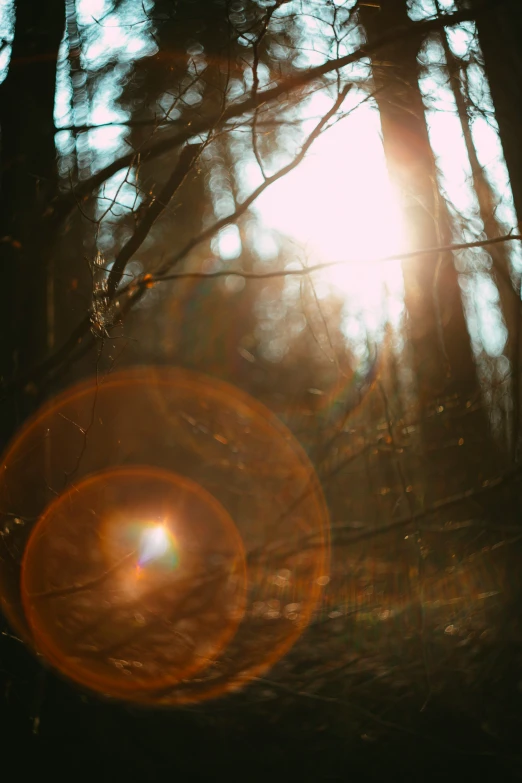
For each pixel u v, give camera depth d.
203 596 4.99
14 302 3.94
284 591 5.54
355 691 4.50
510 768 4.02
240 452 6.23
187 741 4.08
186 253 3.93
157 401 6.88
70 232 4.66
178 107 4.18
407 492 4.44
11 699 3.65
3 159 4.05
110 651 4.07
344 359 5.25
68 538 4.44
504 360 5.41
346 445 5.48
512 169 4.60
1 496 3.71
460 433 5.24
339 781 4.02
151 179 4.08
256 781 3.98
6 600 3.62
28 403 3.90
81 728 3.81
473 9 3.81
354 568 5.19
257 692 4.55
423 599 4.63
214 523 6.26
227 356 10.09
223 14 4.19
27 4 4.11
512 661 4.47
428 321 5.52
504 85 4.50
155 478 6.23
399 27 3.86
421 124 4.64
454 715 4.34
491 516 4.78
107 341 4.16
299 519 5.39
